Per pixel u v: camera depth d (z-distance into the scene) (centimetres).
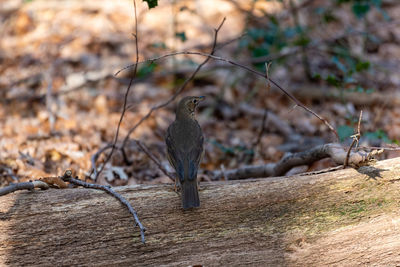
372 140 1157
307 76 1545
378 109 1352
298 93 1509
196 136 828
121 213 715
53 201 712
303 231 730
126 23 1888
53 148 1162
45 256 679
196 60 1658
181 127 839
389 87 1495
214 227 726
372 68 1546
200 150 813
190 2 1975
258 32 1477
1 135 1249
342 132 873
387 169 770
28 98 1478
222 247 713
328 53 1567
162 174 1114
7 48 1748
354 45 1686
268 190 755
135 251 700
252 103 1558
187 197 720
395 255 723
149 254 700
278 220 737
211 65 1596
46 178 757
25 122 1350
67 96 1492
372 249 722
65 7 1956
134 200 730
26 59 1672
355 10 1514
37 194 720
